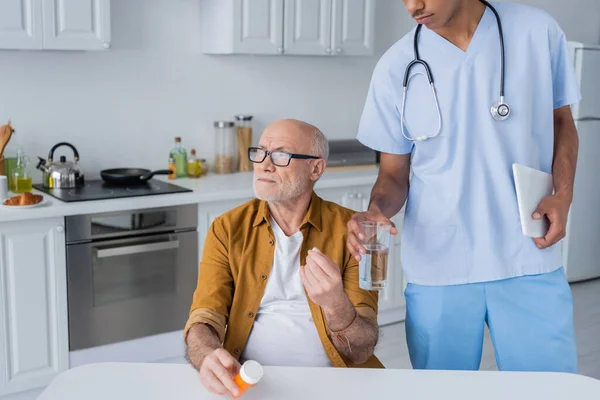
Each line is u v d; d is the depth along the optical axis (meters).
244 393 1.37
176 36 3.75
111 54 3.58
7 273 2.93
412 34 1.93
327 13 3.79
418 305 1.95
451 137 1.86
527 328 1.86
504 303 1.87
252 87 4.02
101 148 3.63
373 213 1.70
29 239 2.95
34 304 3.01
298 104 4.20
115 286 3.18
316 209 1.92
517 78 1.82
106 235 3.12
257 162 1.84
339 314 1.62
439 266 1.90
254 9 3.58
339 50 3.86
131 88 3.66
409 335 2.00
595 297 4.61
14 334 2.99
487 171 1.85
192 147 3.89
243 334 1.85
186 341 1.71
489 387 1.41
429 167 1.92
